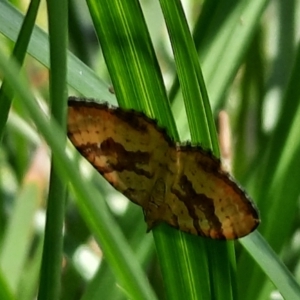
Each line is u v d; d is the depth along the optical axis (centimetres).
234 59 22
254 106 25
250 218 20
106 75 25
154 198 20
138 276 18
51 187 19
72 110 20
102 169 20
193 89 20
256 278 22
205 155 20
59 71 19
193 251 21
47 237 19
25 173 24
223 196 20
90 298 22
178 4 20
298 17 25
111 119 20
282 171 22
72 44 25
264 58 25
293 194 22
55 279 19
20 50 19
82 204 18
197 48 22
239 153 25
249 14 22
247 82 25
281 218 22
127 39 20
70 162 17
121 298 22
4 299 19
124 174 20
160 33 27
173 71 26
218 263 21
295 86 22
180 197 20
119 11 20
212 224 20
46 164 23
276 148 22
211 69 22
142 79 20
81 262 24
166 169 20
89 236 25
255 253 21
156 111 20
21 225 23
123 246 18
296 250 25
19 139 25
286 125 22
